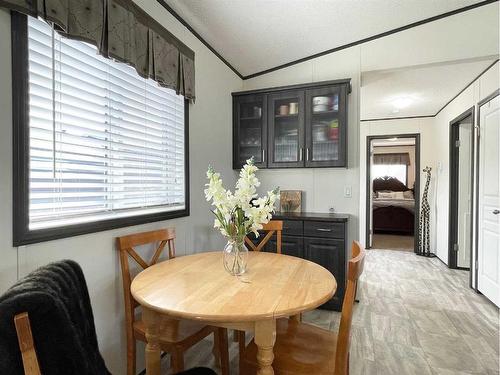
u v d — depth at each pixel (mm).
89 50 1591
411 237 6805
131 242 1710
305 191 3363
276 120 3170
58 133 1438
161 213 2123
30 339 666
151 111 2092
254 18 2482
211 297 1212
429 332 2395
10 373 642
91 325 1042
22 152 1228
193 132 2561
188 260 1815
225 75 3148
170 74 2148
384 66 2963
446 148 4527
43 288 766
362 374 1863
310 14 2510
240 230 1492
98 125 1668
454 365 1953
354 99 3084
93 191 1646
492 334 2355
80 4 1428
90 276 1553
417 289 3381
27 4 1190
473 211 3377
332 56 3164
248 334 2357
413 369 1913
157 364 1322
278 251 2270
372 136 5527
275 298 1193
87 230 1521
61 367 708
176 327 1576
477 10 2662
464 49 2713
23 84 1233
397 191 8477
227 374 1742
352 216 3158
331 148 2971
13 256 1201
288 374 1175
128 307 1630
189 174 2486
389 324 2531
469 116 3791
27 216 1249
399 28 2875
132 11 1771
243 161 3270
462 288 3416
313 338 1404
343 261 2795
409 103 4523
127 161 1886
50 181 1401
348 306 1126
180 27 2363
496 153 2902
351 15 2580
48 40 1374
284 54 3137
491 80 3096
